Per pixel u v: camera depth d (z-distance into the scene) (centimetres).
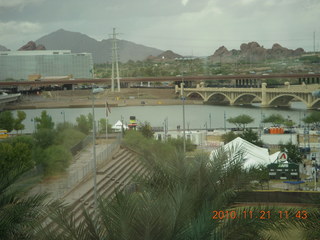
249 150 8112
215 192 2397
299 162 9250
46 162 5669
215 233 1992
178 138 10406
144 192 2094
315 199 2591
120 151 8062
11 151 5184
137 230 1792
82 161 7119
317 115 17188
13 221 2305
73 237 1933
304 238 2403
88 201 4919
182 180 2455
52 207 2227
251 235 2089
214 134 15075
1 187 2544
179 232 1900
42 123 11519
